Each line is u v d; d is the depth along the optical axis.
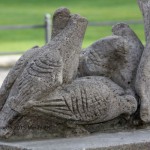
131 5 33.62
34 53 9.20
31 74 8.87
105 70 9.52
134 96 9.45
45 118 9.01
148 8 9.73
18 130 9.00
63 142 8.84
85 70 9.54
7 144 8.80
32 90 8.82
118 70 9.57
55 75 8.86
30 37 27.41
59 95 8.95
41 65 8.89
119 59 9.56
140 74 9.45
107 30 26.78
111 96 9.21
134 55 9.60
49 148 8.56
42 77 8.84
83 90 9.06
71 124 9.09
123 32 9.75
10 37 27.61
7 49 24.19
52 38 9.25
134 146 8.85
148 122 9.48
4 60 19.98
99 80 9.33
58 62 8.91
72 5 34.69
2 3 36.03
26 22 29.97
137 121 9.48
